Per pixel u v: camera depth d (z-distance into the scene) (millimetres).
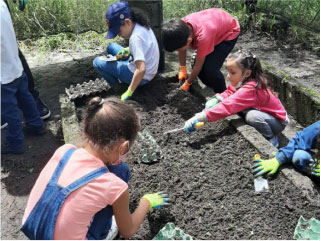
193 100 3322
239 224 2045
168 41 2955
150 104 3346
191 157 2611
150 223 2111
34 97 3555
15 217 2473
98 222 1752
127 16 3125
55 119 3580
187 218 2107
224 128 2857
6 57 2699
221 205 2178
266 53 4684
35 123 3271
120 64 3426
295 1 5199
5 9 2680
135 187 2367
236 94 2682
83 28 5363
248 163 2469
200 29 3053
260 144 2551
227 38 3324
